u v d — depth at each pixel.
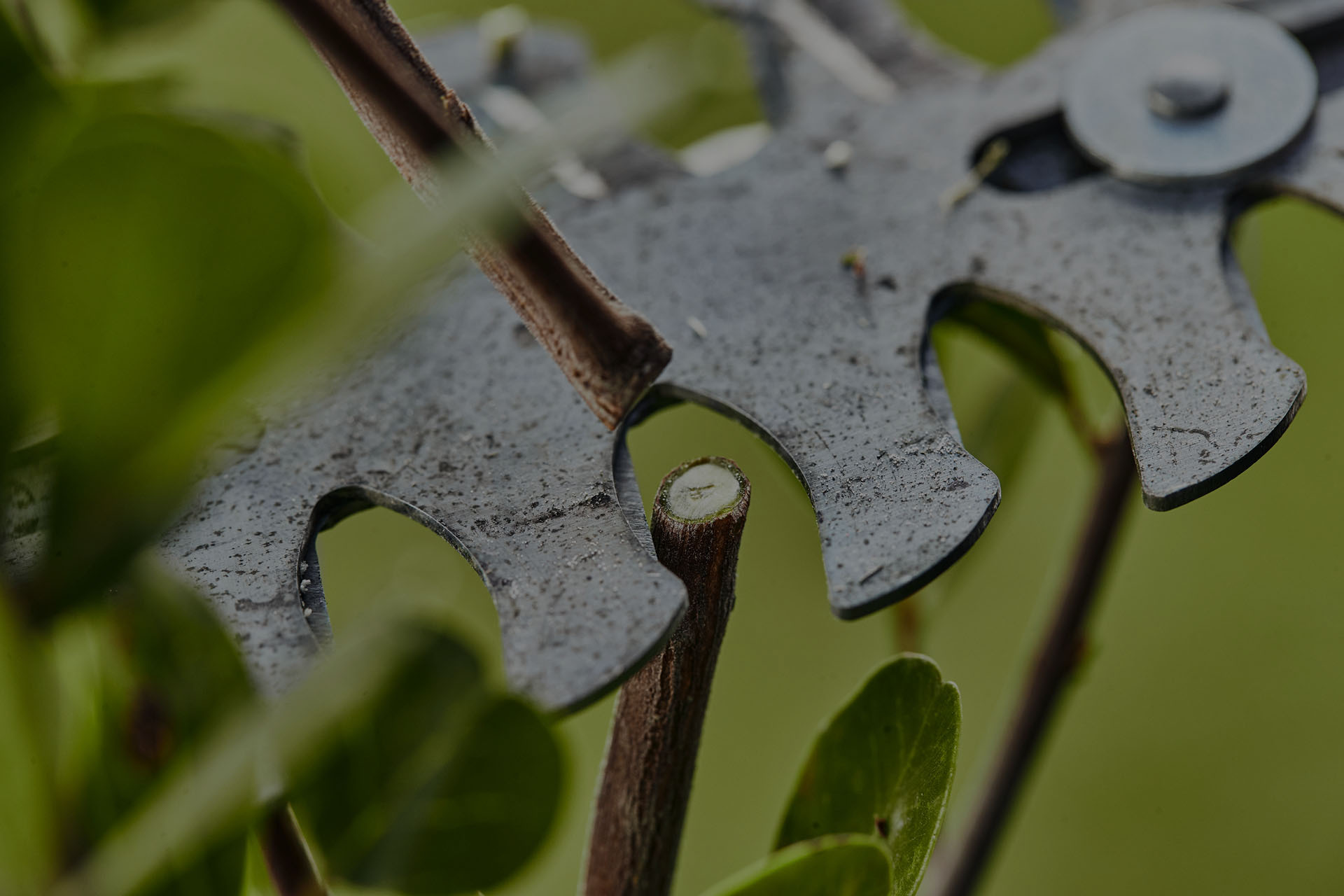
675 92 0.30
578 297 0.33
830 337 0.37
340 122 0.41
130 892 0.33
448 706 0.34
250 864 0.36
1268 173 0.38
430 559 0.39
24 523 0.33
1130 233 0.37
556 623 0.34
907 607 0.41
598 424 0.36
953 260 0.37
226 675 0.35
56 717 0.35
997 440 0.42
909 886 0.35
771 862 0.35
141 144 0.30
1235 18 0.39
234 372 0.30
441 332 0.37
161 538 0.35
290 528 0.36
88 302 0.30
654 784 0.36
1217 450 0.35
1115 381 0.36
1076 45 0.40
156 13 0.36
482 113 0.40
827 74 0.40
